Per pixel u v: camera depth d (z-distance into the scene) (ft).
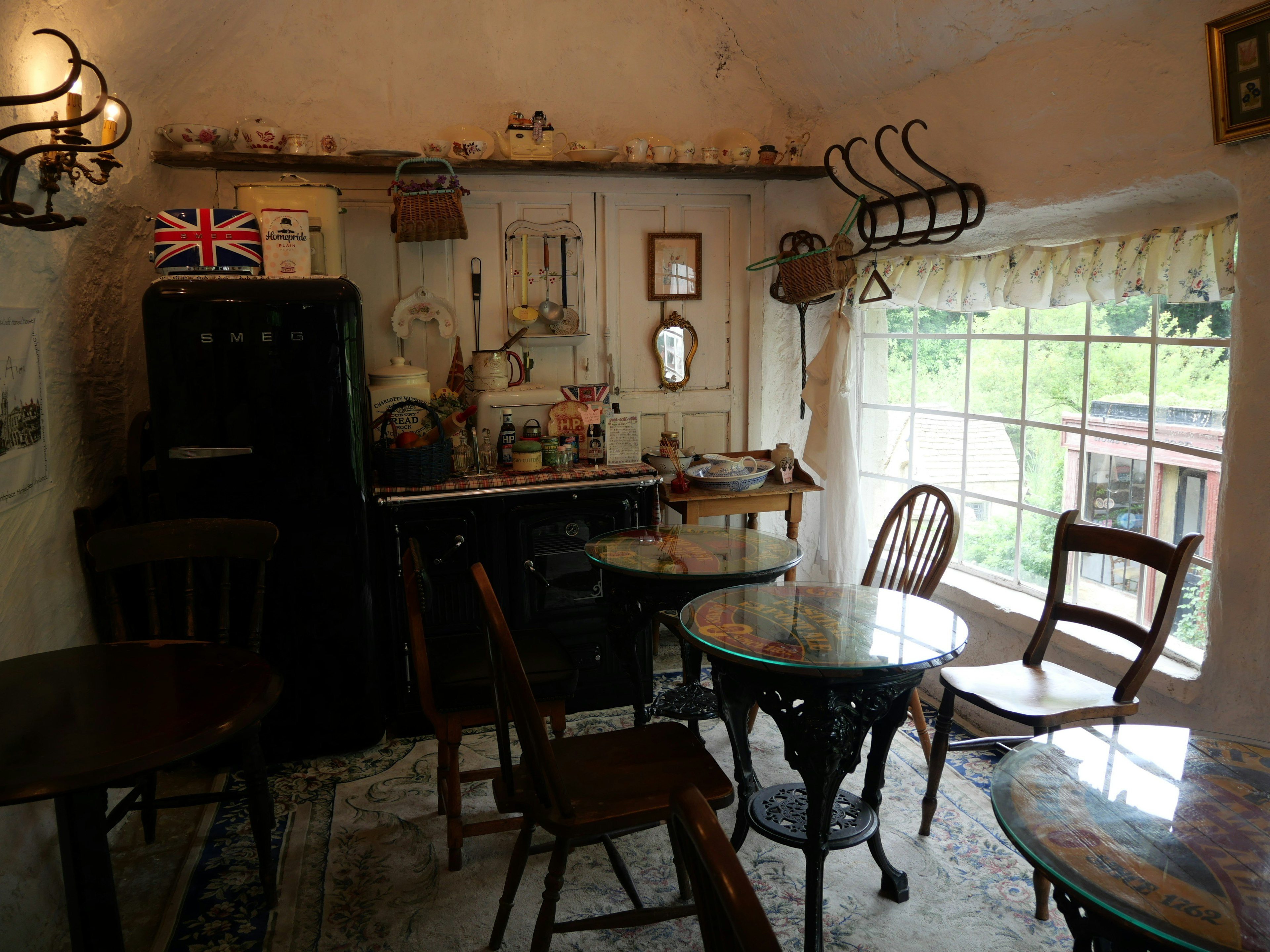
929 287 11.91
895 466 13.50
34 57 7.58
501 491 10.99
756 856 8.31
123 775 4.97
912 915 7.41
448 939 7.20
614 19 12.64
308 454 9.84
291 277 10.00
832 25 11.44
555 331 12.89
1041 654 8.84
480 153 11.65
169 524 7.98
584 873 8.12
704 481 12.55
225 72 11.44
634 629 9.12
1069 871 4.15
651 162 12.28
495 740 10.87
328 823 8.97
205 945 7.12
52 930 7.22
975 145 10.30
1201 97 7.67
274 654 10.10
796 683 6.39
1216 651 7.84
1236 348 7.54
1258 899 3.95
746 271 13.71
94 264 9.64
